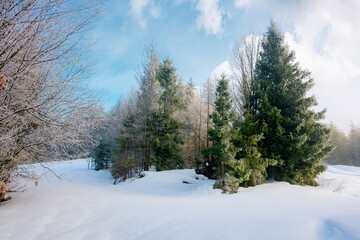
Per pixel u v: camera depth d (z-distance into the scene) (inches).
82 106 277.1
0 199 295.9
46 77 243.9
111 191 478.0
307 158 522.3
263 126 528.1
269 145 562.3
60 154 284.0
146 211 253.9
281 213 239.0
